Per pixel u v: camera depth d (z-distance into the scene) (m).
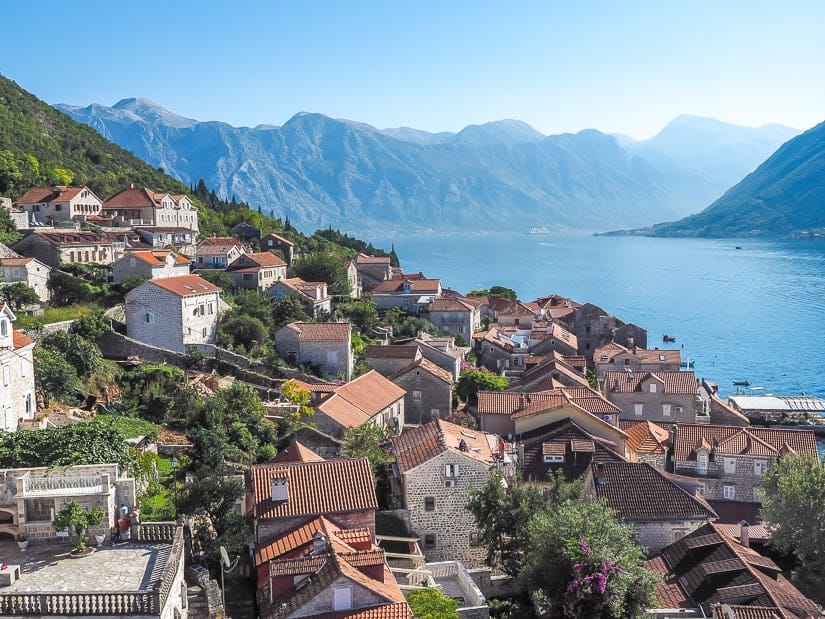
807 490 56.94
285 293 127.56
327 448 70.62
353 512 48.09
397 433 85.38
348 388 84.31
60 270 110.38
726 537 56.47
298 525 47.12
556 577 45.06
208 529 46.06
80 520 35.81
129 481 38.28
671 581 53.69
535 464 72.06
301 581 40.94
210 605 36.91
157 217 156.50
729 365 182.75
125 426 67.75
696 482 67.06
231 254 138.62
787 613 45.38
